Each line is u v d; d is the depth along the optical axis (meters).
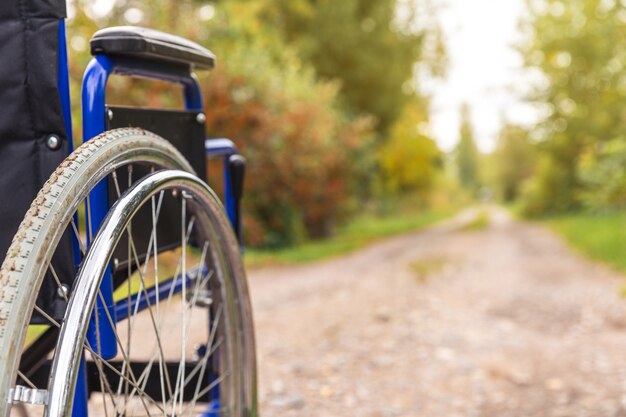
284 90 15.01
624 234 14.35
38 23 1.58
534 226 25.94
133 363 2.38
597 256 12.13
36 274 1.35
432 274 9.77
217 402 2.30
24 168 1.62
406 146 34.50
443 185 53.50
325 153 16.33
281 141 14.06
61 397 1.34
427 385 4.18
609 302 7.07
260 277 9.90
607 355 4.87
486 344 5.15
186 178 1.80
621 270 10.20
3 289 1.31
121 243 1.76
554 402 3.89
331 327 5.61
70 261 1.60
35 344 2.05
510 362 4.68
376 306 6.57
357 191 28.55
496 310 6.69
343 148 18.89
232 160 2.54
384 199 34.03
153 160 1.73
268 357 4.70
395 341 5.14
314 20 27.67
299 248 15.18
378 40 29.95
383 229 24.83
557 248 14.73
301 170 15.09
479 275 9.66
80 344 1.39
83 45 8.61
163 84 10.09
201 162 2.23
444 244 17.11
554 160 31.83
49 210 1.40
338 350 4.89
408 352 4.86
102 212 1.69
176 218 2.04
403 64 31.66
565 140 30.34
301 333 5.41
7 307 1.30
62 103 1.61
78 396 1.60
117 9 10.21
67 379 1.35
